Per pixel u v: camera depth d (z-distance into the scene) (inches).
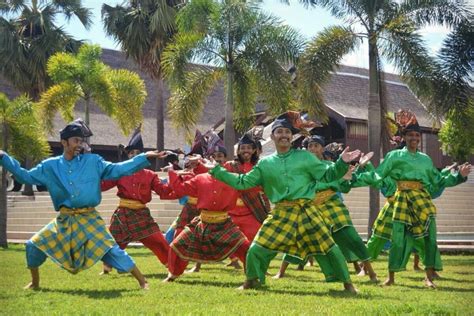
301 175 293.4
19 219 935.7
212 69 753.6
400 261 332.5
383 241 367.6
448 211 999.0
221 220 338.0
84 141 319.0
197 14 722.8
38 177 297.4
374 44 657.0
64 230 296.7
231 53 723.4
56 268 418.9
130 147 408.2
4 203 731.4
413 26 637.9
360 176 345.1
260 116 1084.5
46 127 923.4
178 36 736.3
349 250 355.9
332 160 426.9
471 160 1280.8
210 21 717.3
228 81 729.0
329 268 294.8
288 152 297.3
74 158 301.1
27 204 979.3
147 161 304.3
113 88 933.2
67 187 295.3
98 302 260.8
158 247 383.6
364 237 796.6
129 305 252.5
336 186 355.9
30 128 756.6
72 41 1188.5
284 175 293.0
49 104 915.4
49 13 1162.0
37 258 301.1
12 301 265.7
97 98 922.1
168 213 795.4
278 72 707.4
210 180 338.0
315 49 653.9
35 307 250.7
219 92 1605.6
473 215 995.3
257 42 707.4
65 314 232.5
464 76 601.9
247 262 300.4
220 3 715.4
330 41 652.7
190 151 395.5
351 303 254.5
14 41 1131.9
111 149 1300.4
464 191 1072.8
